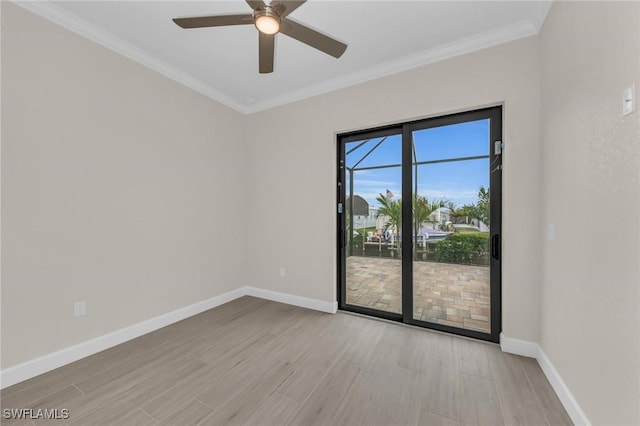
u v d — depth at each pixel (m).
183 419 1.44
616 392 1.07
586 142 1.31
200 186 3.00
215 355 2.09
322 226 3.03
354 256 3.03
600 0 1.19
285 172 3.28
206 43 2.27
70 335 1.98
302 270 3.17
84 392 1.65
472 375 1.80
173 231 2.72
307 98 3.10
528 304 2.00
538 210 1.95
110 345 2.20
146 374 1.84
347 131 2.91
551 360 1.71
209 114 3.10
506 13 1.87
